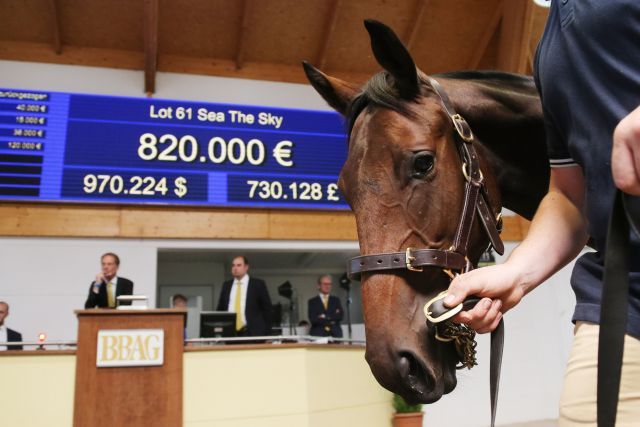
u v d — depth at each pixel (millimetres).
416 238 1000
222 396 3990
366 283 996
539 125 1251
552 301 7895
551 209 786
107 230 6605
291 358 4242
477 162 1111
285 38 7828
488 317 715
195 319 10922
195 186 6895
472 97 1249
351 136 1126
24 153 6527
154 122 6969
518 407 7473
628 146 441
